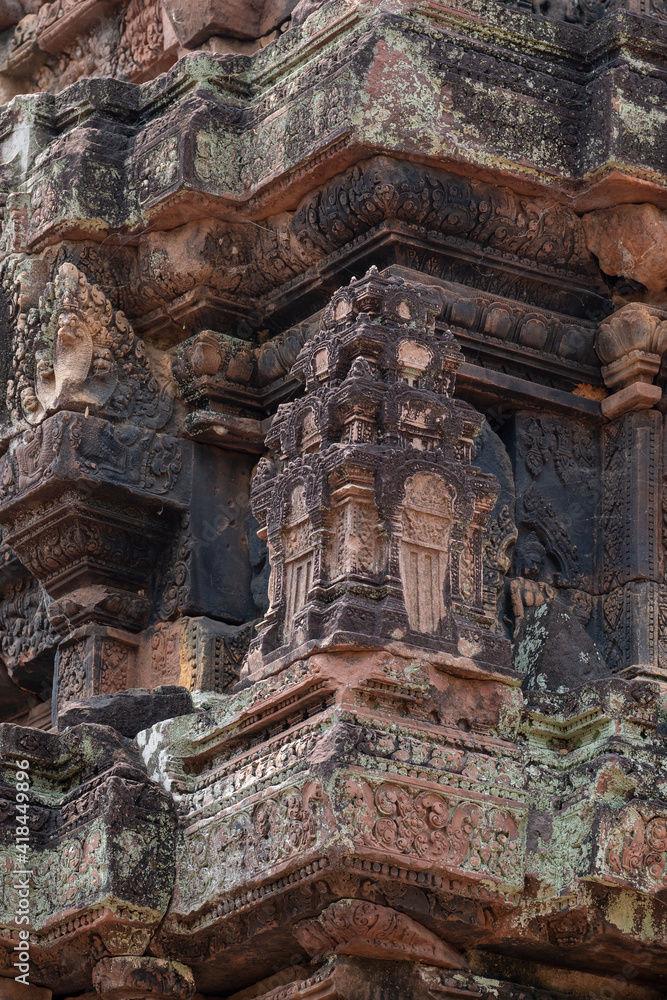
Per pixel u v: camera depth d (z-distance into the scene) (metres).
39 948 15.08
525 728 14.54
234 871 14.35
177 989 14.81
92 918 14.70
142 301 17.78
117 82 18.05
